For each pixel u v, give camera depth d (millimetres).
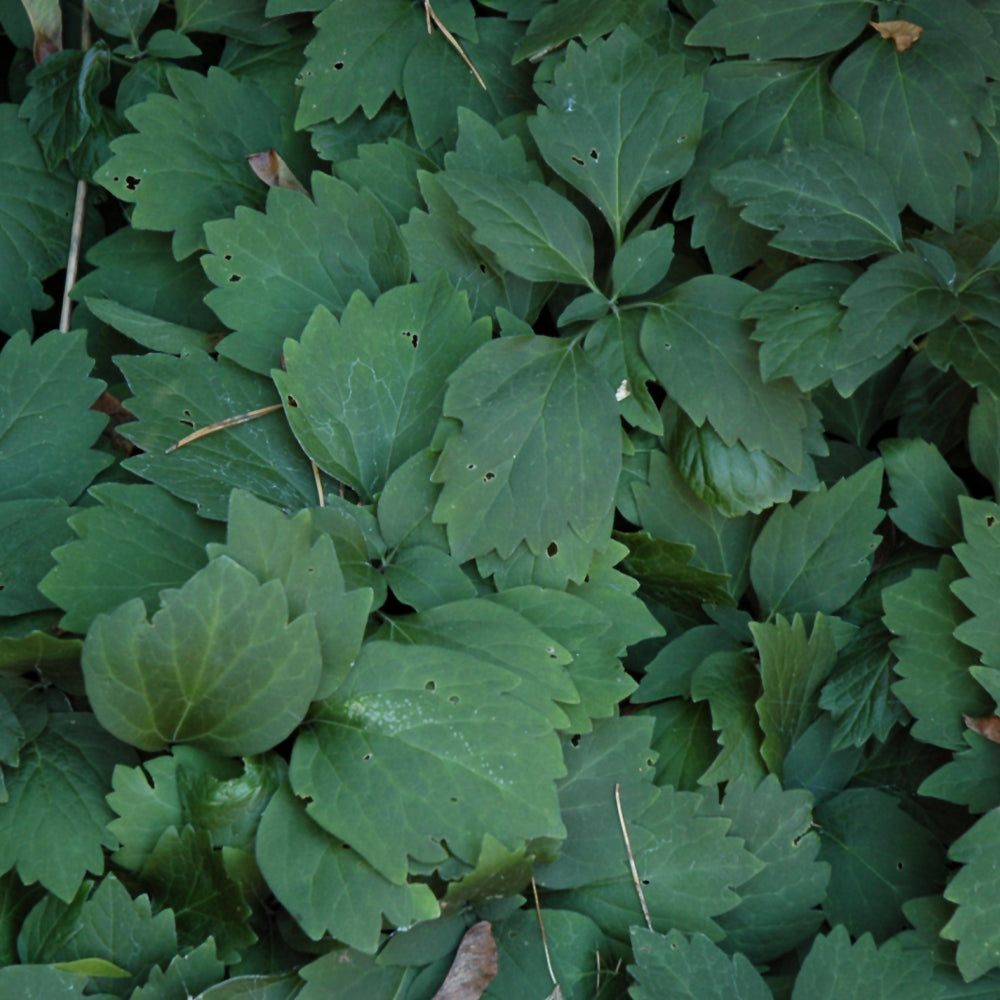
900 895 771
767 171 791
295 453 788
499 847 719
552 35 826
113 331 836
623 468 799
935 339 772
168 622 720
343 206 806
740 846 759
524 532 766
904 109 800
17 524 765
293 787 729
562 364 779
